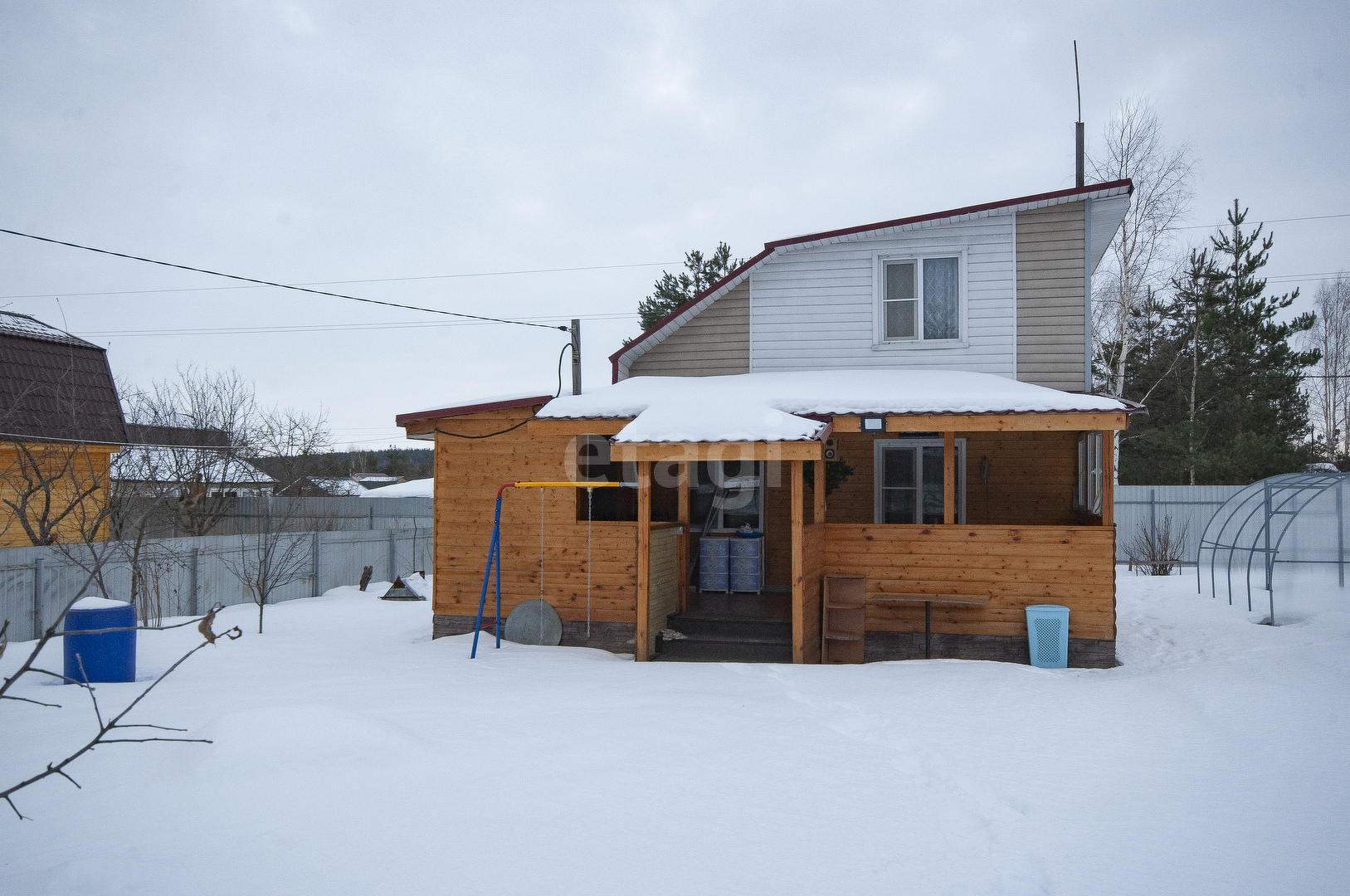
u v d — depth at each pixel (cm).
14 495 1611
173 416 2506
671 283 3294
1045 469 1348
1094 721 701
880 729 675
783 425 991
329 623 1449
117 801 484
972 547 1052
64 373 1756
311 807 470
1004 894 384
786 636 1099
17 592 1247
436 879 386
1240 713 720
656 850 425
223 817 457
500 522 1178
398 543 2312
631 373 1441
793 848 432
